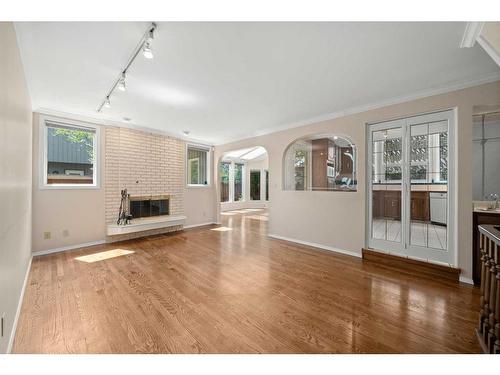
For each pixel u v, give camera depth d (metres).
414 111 3.09
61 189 3.86
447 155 2.89
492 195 3.28
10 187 1.70
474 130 3.38
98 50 2.08
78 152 4.19
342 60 2.25
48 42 1.96
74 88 2.92
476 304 2.21
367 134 3.62
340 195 3.88
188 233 5.37
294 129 4.62
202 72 2.50
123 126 4.65
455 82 2.73
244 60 2.25
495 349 1.43
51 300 2.23
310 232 4.32
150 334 1.73
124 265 3.21
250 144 5.62
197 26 1.75
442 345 1.63
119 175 4.59
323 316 2.00
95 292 2.40
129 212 4.77
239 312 2.05
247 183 10.64
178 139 5.77
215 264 3.28
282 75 2.57
